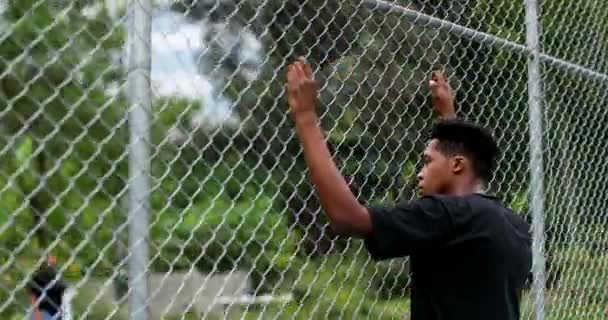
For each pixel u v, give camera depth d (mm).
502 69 9609
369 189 8852
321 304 8242
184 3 6688
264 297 7363
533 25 9398
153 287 6508
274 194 7531
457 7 9641
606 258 11078
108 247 5766
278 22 7801
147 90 5910
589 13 11406
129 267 5754
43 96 5953
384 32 8789
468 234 5801
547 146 9969
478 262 5801
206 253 6859
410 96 9180
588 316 10742
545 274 9562
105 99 6105
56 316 5848
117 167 6105
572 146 10750
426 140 9273
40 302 5555
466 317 5742
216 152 6941
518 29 10211
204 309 6793
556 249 10289
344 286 8516
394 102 8477
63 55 6059
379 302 8812
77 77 6074
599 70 11359
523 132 9859
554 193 10281
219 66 6844
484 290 5789
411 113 9312
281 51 7805
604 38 11500
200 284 6805
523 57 9836
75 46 6113
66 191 5641
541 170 9219
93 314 5941
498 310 5773
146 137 5871
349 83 8625
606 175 11156
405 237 5652
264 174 7633
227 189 7137
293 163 7477
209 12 6789
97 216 6074
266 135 7547
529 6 9430
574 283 10531
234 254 7168
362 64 8680
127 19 5957
